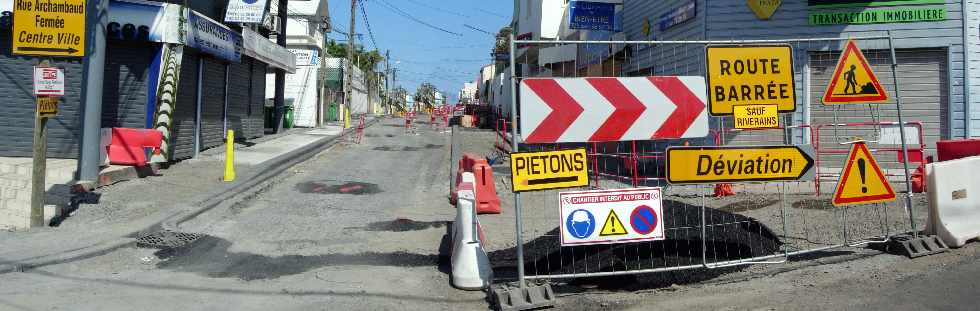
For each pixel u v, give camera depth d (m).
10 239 7.43
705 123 5.98
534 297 5.28
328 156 17.84
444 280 6.23
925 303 5.04
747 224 6.95
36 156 8.18
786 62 6.28
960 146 10.61
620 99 5.75
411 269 6.68
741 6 13.51
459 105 47.28
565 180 5.51
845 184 6.64
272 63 21.34
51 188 9.70
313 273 6.49
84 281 6.06
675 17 15.11
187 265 6.78
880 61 13.13
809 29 13.25
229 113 18.30
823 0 13.15
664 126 5.86
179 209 9.38
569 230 5.54
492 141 24.05
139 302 5.39
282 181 13.13
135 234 7.78
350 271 6.57
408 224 9.18
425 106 78.50
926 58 13.08
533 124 5.55
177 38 13.12
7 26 12.71
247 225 8.90
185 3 14.20
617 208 5.64
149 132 12.22
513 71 5.55
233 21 16.77
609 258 6.05
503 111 17.78
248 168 13.82
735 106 6.13
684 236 6.42
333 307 5.34
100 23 10.45
